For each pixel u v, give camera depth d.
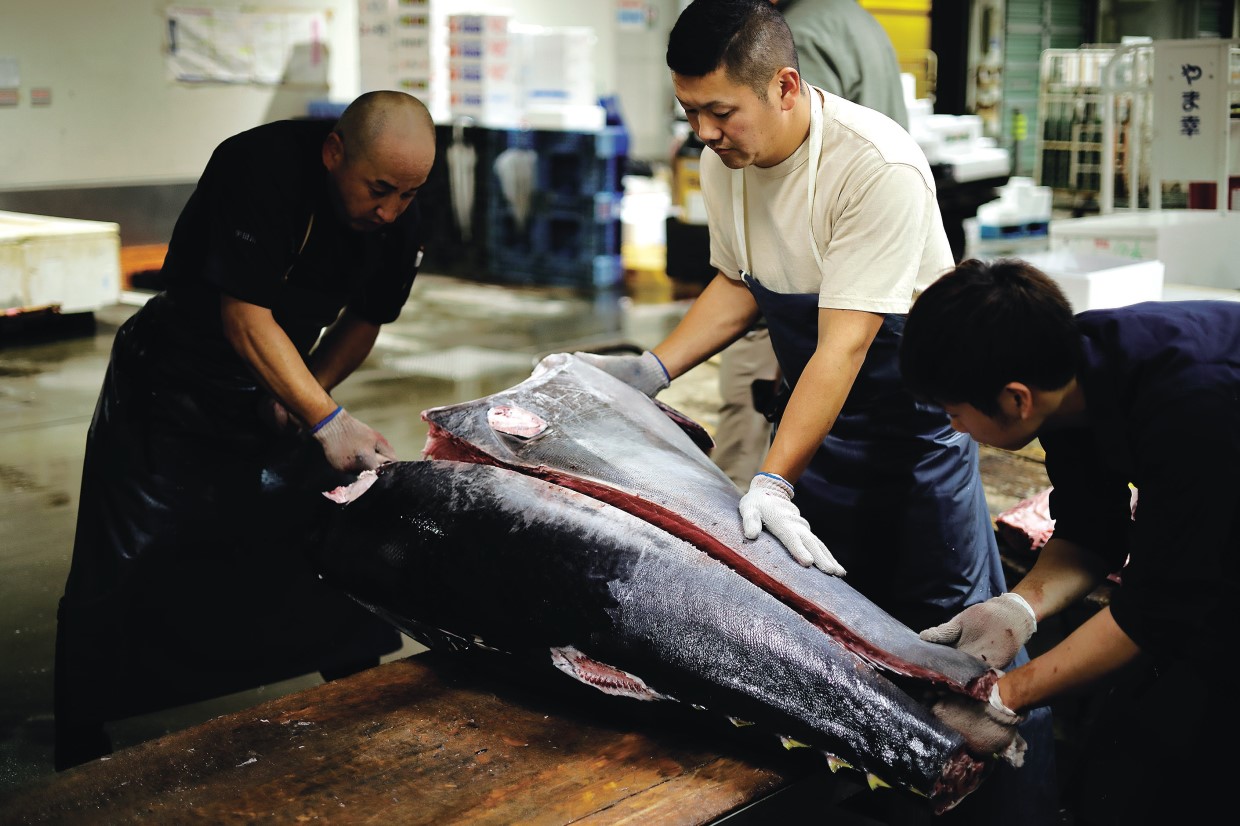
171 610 2.58
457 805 1.58
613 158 8.55
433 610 1.89
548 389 2.10
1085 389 1.56
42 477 4.66
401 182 2.31
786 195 2.08
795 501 2.33
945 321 1.54
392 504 1.96
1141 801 1.77
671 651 1.71
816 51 3.56
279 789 1.62
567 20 11.41
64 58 8.77
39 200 8.79
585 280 8.73
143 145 9.27
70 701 2.55
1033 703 1.64
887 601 2.31
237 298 2.36
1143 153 4.58
